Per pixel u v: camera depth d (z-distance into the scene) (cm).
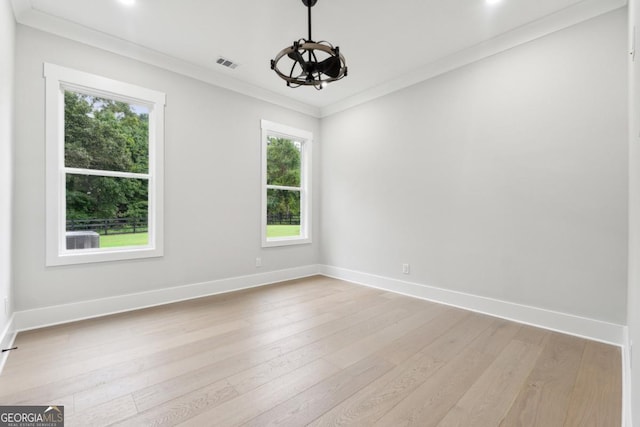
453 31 286
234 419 152
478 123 315
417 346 236
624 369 194
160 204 331
